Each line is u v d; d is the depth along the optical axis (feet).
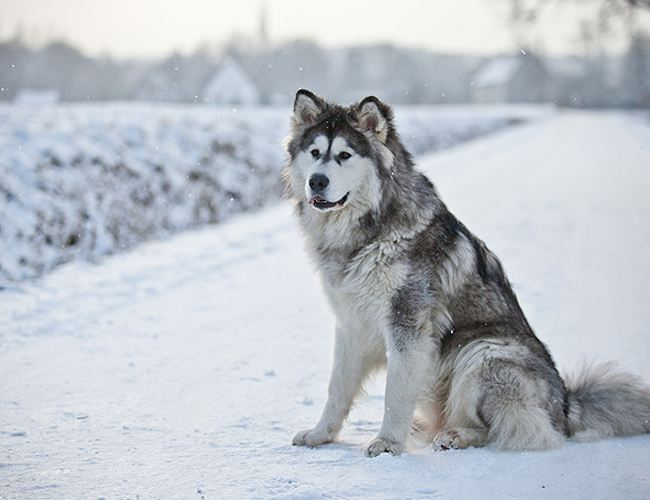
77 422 15.46
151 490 11.84
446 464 12.94
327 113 15.83
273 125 64.03
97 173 38.09
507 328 14.80
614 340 21.35
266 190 52.75
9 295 27.35
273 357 20.70
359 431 15.55
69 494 11.69
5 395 17.24
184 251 36.86
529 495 11.52
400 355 14.11
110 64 223.30
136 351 21.20
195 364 20.01
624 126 162.09
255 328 23.90
